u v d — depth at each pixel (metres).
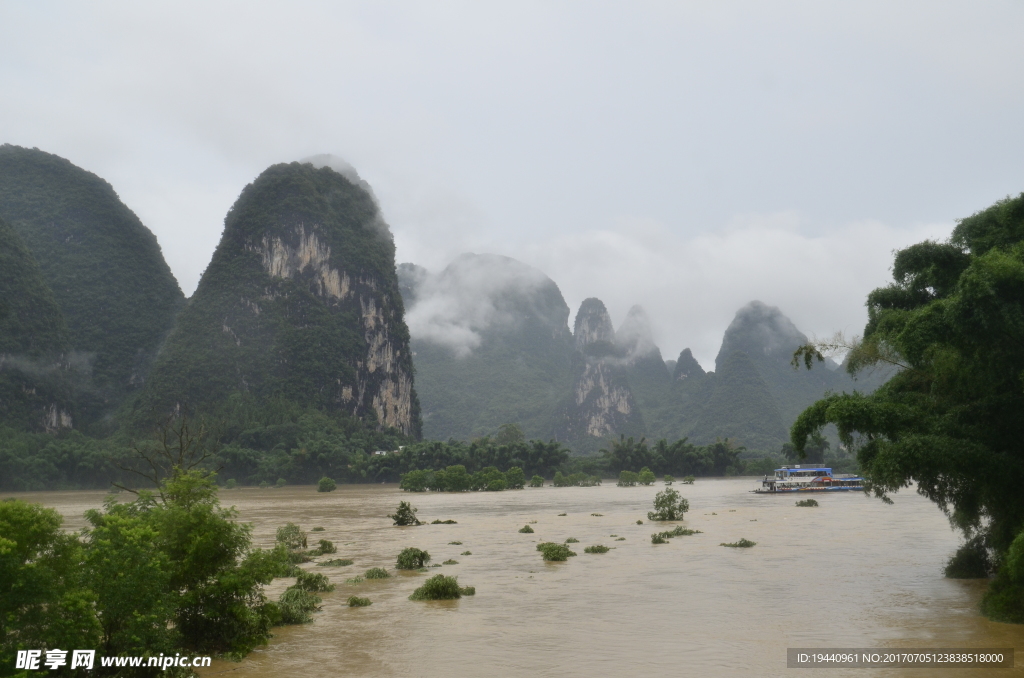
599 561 27.17
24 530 10.63
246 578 14.09
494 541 35.31
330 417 174.75
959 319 16.19
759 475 154.25
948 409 18.70
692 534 36.19
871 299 22.81
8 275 173.12
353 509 63.91
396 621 16.91
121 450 131.38
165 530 14.08
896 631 14.90
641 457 148.50
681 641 14.50
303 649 14.31
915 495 72.00
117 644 11.05
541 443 144.00
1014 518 17.59
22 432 150.38
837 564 25.05
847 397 19.47
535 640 14.80
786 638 14.54
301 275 197.38
